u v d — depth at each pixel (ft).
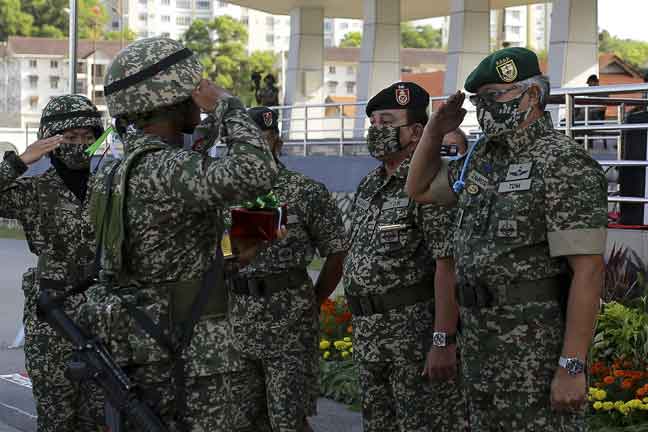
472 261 11.97
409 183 13.23
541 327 11.65
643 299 22.25
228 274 12.51
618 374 18.85
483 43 69.36
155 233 10.53
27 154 15.08
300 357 16.71
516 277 11.67
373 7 77.61
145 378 10.67
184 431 10.61
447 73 69.92
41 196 15.47
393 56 78.07
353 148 70.69
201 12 461.37
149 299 10.63
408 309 14.42
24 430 21.66
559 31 60.95
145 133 10.95
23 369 26.63
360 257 14.69
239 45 291.58
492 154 12.14
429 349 14.40
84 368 10.62
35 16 331.16
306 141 66.18
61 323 10.96
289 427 16.49
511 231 11.64
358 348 14.80
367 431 14.99
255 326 16.49
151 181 10.44
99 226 11.01
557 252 11.36
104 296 10.90
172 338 10.58
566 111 23.35
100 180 11.13
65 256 15.51
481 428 12.26
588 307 11.32
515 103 11.71
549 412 11.67
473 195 12.14
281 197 16.56
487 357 11.96
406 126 14.58
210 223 10.82
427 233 13.91
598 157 43.57
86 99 15.85
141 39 10.93
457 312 13.78
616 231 24.85
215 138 11.21
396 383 14.55
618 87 22.27
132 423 10.52
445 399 14.51
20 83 314.76
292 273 16.61
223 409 10.81
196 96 10.84
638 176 24.45
